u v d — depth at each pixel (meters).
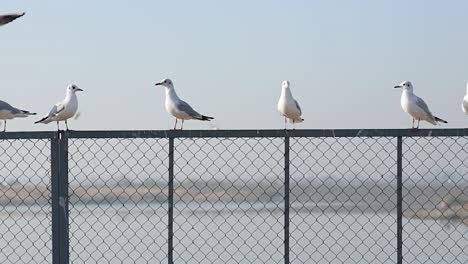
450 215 10.86
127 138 7.52
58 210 7.52
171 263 7.70
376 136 7.51
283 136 7.53
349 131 7.50
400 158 7.62
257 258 11.87
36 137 7.49
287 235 7.63
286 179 7.68
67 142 7.51
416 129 7.49
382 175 7.70
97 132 7.52
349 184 7.83
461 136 7.44
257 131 7.50
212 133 7.49
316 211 15.72
